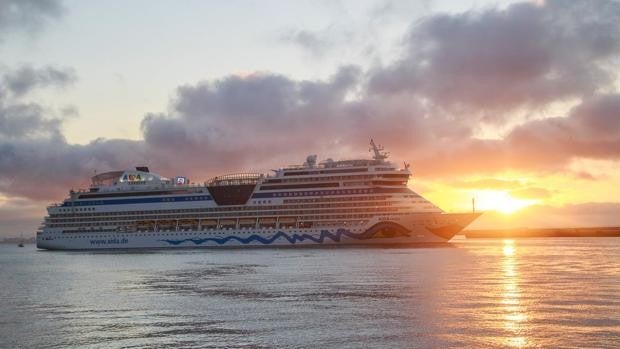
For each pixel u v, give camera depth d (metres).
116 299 83.94
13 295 90.88
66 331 61.91
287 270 120.25
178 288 95.19
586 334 55.91
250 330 60.19
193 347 54.19
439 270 115.25
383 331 58.47
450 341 54.31
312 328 60.44
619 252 189.62
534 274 106.88
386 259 146.62
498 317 64.00
